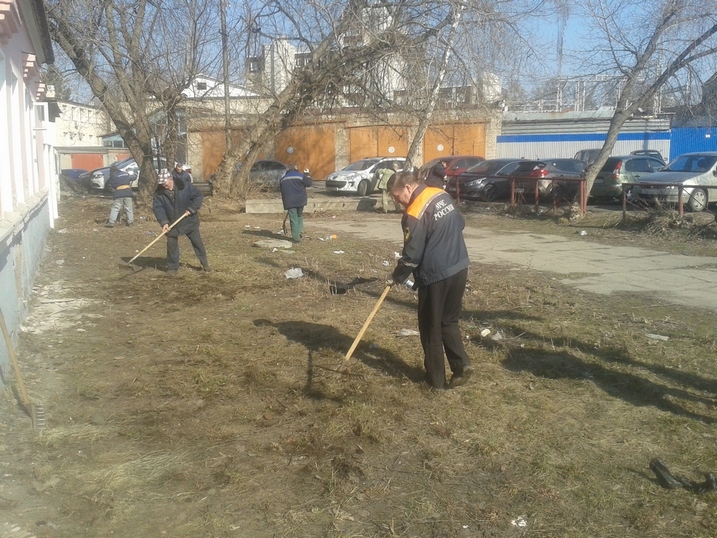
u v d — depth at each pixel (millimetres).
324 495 3736
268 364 5855
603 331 6828
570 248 12812
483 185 21391
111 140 48844
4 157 6625
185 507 3611
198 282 9398
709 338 6531
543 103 27594
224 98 22234
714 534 3373
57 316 7562
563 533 3396
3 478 3877
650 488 3818
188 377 5539
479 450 4254
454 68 17219
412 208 4988
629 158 20625
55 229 16016
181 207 9820
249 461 4121
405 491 3797
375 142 37375
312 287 9008
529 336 6676
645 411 4855
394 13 17656
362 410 4797
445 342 5293
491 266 10844
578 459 4160
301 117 21656
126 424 4652
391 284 5176
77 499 3678
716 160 17234
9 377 5309
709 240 13117
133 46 18844
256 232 15305
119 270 10344
